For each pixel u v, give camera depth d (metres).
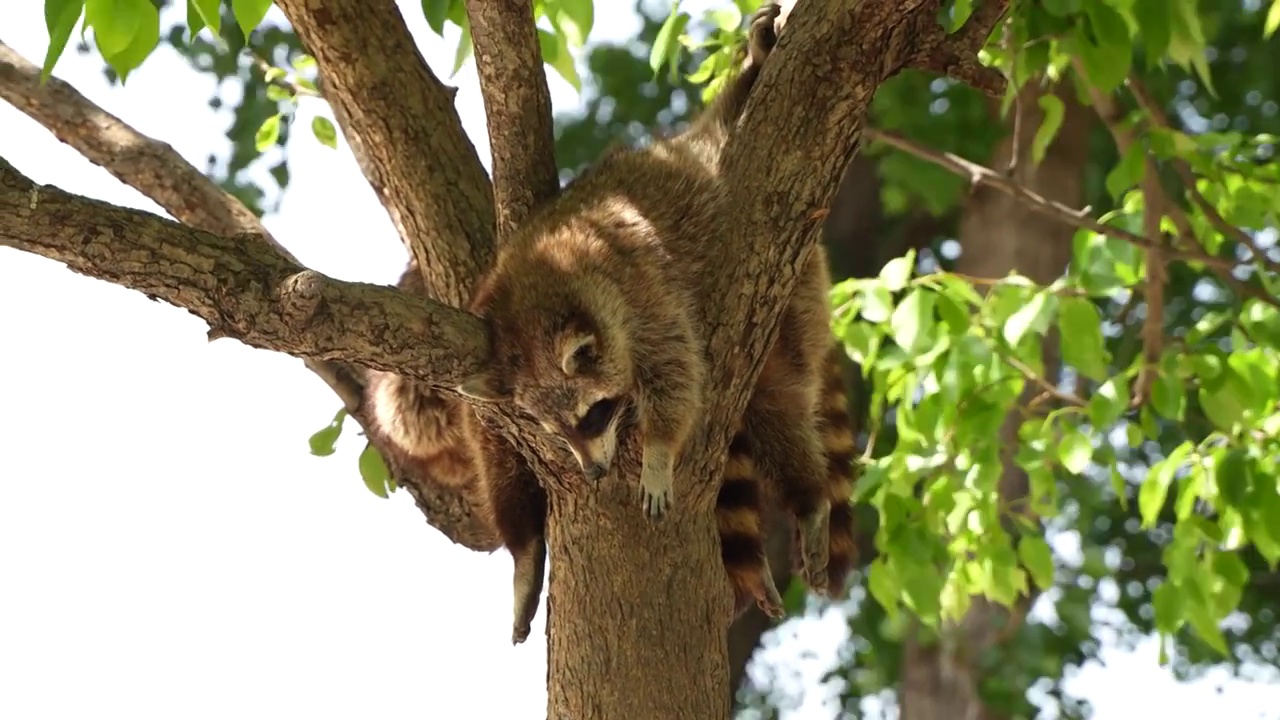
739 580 7.06
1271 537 8.50
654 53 8.93
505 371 6.06
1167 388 8.79
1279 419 9.32
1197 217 10.13
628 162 7.65
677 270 6.98
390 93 6.41
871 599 17.77
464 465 8.22
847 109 5.89
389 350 5.39
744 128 6.05
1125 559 19.91
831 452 8.48
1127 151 9.00
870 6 5.77
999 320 9.23
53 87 7.45
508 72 6.18
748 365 6.14
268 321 5.07
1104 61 7.45
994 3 5.99
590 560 6.05
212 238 5.03
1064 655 17.81
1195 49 7.94
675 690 5.92
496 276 6.98
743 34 9.42
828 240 18.52
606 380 6.65
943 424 9.09
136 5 5.49
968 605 9.94
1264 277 9.35
